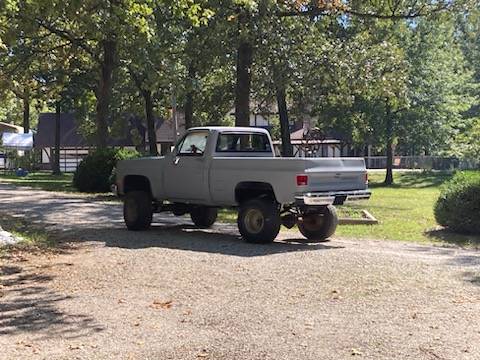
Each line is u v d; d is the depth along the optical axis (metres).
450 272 8.55
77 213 16.88
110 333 6.18
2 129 65.50
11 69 28.19
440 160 55.59
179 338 5.97
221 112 33.31
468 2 22.36
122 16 13.70
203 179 11.90
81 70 31.59
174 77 21.84
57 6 14.60
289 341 5.77
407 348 5.51
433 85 39.19
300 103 26.78
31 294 7.79
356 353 5.40
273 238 11.12
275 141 43.03
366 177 11.45
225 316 6.66
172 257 9.89
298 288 7.76
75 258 10.06
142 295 7.66
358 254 9.88
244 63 21.84
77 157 64.00
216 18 19.95
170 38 21.62
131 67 26.55
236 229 13.73
